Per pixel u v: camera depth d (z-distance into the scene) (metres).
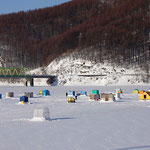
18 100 68.19
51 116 33.06
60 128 23.20
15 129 22.89
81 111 39.62
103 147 16.73
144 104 52.47
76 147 16.73
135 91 106.69
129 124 25.00
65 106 49.59
